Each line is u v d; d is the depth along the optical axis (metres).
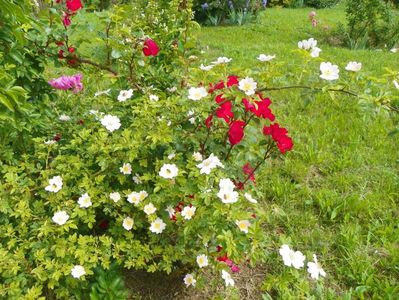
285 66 5.48
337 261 2.61
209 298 2.32
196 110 2.16
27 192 2.09
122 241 2.08
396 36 8.00
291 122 4.21
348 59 6.68
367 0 7.80
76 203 2.15
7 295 1.88
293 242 2.71
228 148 2.34
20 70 2.36
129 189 2.17
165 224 2.07
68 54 2.54
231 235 1.90
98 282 2.14
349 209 2.99
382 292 2.37
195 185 2.04
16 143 2.41
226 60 2.31
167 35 2.94
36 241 2.02
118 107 2.51
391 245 2.68
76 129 2.47
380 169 3.48
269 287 2.25
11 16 2.06
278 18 10.55
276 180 3.24
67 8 2.53
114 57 2.47
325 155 3.61
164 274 2.40
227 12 9.78
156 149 2.32
